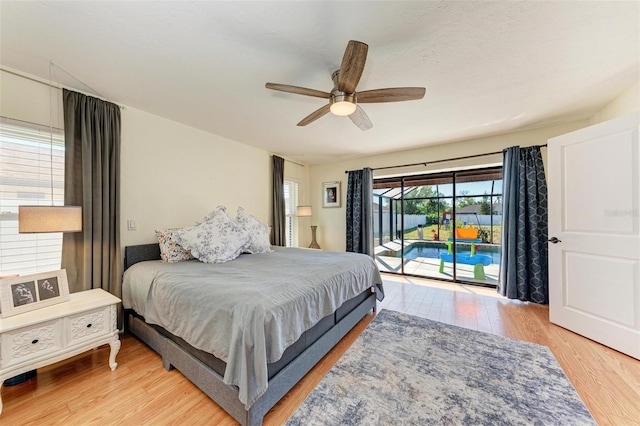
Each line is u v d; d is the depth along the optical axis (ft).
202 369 5.13
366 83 7.06
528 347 6.94
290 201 16.92
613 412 4.66
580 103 8.43
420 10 4.56
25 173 6.70
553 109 8.89
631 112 7.33
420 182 15.23
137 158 8.88
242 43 5.47
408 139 12.30
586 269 7.54
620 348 6.69
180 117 9.61
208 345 4.96
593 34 5.17
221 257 8.49
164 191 9.66
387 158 15.12
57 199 7.21
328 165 17.46
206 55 5.89
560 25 4.92
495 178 13.12
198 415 4.78
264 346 4.39
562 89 7.49
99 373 6.00
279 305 4.98
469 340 7.38
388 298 11.29
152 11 4.58
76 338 5.56
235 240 9.12
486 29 5.04
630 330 6.54
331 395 5.13
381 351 6.79
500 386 5.32
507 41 5.40
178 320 5.68
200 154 10.96
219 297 5.16
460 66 6.31
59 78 6.86
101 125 7.77
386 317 9.15
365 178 15.31
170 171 9.86
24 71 6.53
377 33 5.13
